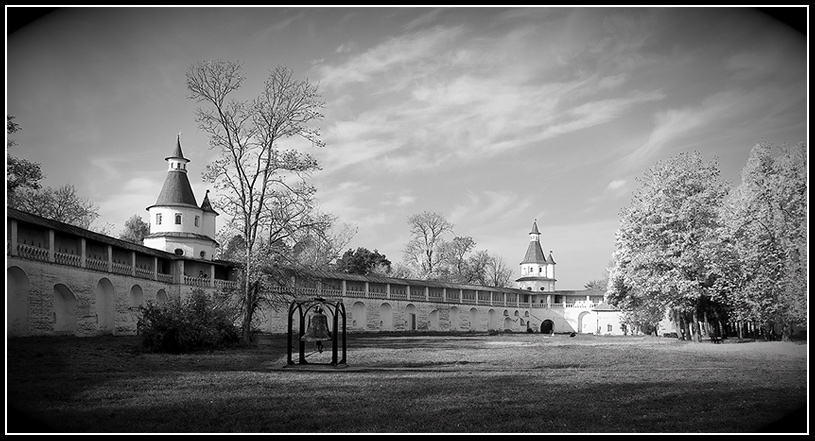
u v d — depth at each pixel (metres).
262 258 41.84
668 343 47.25
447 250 108.12
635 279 48.00
